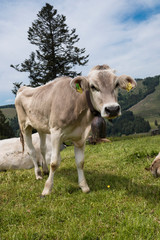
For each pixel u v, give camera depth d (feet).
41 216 9.93
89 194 11.93
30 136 16.57
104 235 8.16
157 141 29.35
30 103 14.62
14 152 20.01
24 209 10.71
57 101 12.12
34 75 67.82
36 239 8.20
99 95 9.79
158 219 9.16
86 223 9.11
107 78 9.86
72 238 8.05
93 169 17.16
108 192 11.98
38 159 20.61
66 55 68.90
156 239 7.86
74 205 10.92
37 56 67.05
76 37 69.56
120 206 10.33
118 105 9.28
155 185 12.73
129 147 24.84
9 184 14.74
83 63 68.90
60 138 12.25
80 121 11.82
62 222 9.41
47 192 12.30
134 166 16.83
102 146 27.81
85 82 10.35
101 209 10.13
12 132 118.73
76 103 11.50
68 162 20.38
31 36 68.44
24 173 17.48
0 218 9.96
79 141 12.39
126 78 10.00
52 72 67.67
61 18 68.95
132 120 440.45
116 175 15.17
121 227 8.59
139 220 8.89
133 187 12.51
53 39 69.36
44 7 67.21
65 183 14.08
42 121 13.67
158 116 486.79
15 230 8.89
